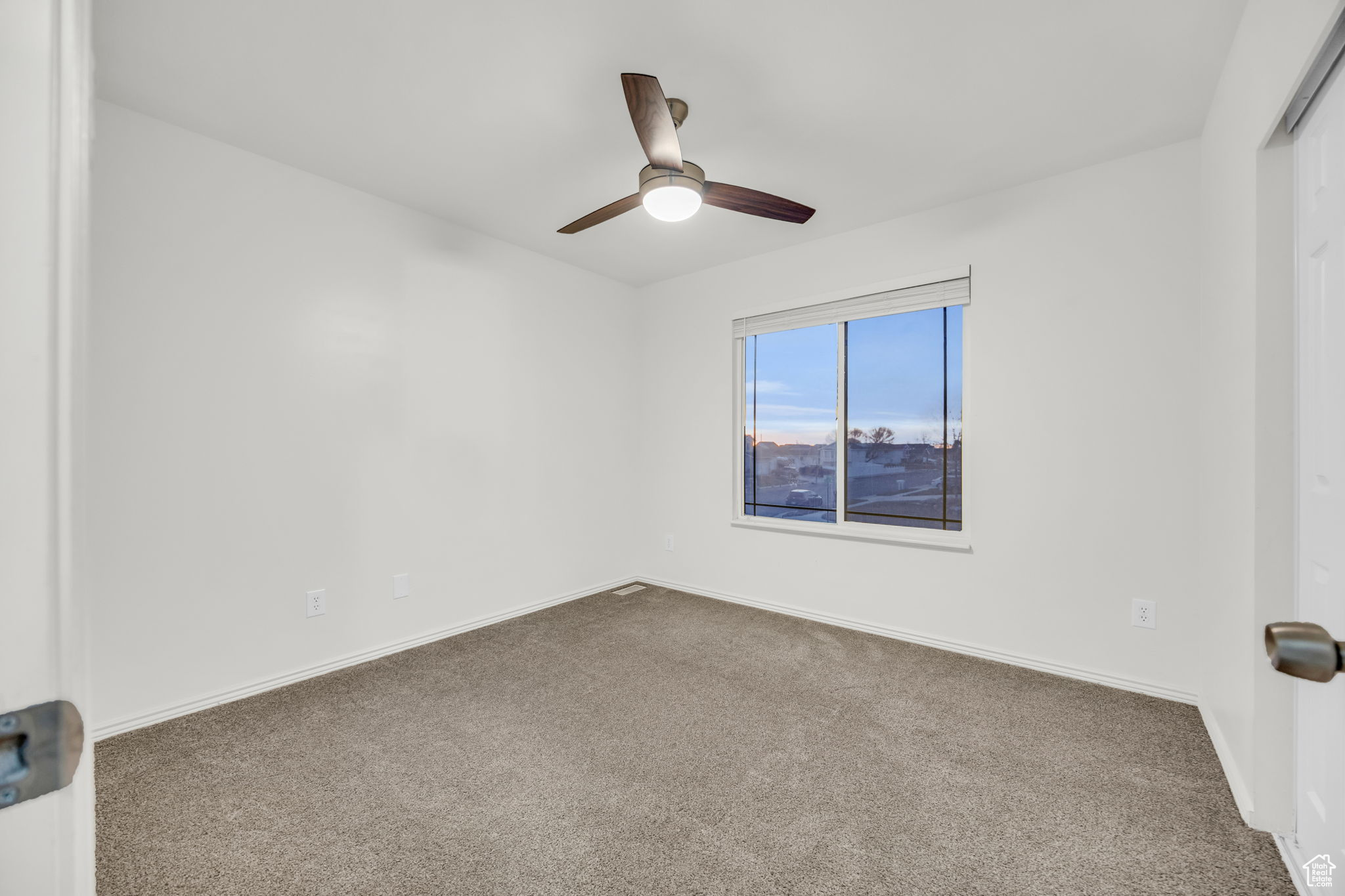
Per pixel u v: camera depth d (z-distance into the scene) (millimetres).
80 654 371
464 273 3172
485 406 3281
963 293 2814
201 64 1846
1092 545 2484
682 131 2230
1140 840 1480
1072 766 1824
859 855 1436
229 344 2307
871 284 3111
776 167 2516
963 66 1868
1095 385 2475
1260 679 1495
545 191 2740
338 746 1958
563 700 2312
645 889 1327
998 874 1372
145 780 1749
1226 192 1840
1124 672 2410
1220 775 1766
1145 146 2330
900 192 2744
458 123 2182
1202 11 1624
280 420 2453
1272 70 1423
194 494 2215
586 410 3912
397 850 1453
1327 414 1287
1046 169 2521
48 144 354
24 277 347
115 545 2037
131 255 2070
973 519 2789
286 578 2467
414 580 2936
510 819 1577
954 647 2848
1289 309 1466
